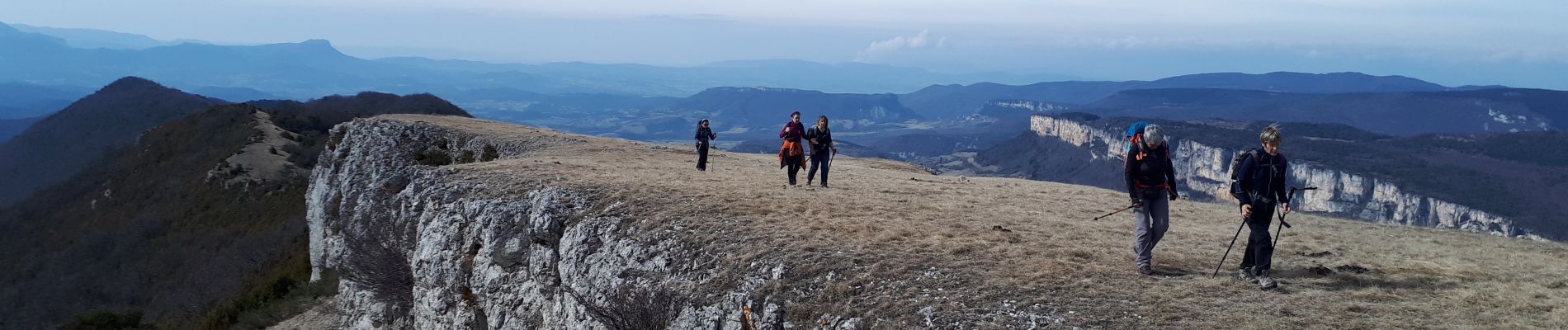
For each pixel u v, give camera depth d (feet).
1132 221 55.62
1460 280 36.70
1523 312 31.22
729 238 48.88
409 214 77.00
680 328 42.29
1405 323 30.32
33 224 362.33
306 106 516.32
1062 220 55.06
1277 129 35.19
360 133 158.92
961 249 43.93
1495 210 515.50
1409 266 39.93
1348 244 47.47
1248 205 35.29
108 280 250.78
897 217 54.44
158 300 214.28
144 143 416.26
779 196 62.80
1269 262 35.19
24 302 253.65
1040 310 34.12
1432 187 553.23
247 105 433.89
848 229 49.37
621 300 45.75
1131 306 33.65
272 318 104.63
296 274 131.95
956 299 36.22
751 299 40.81
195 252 243.19
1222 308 32.91
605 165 89.61
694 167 94.79
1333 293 34.65
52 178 580.30
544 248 57.57
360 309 84.02
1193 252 43.88
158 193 331.98
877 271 40.63
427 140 153.69
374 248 80.59
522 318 56.49
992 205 62.80
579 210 58.80
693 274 46.01
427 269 66.49
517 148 139.85
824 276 41.09
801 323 37.65
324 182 145.18
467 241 64.59
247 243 208.85
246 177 311.06
